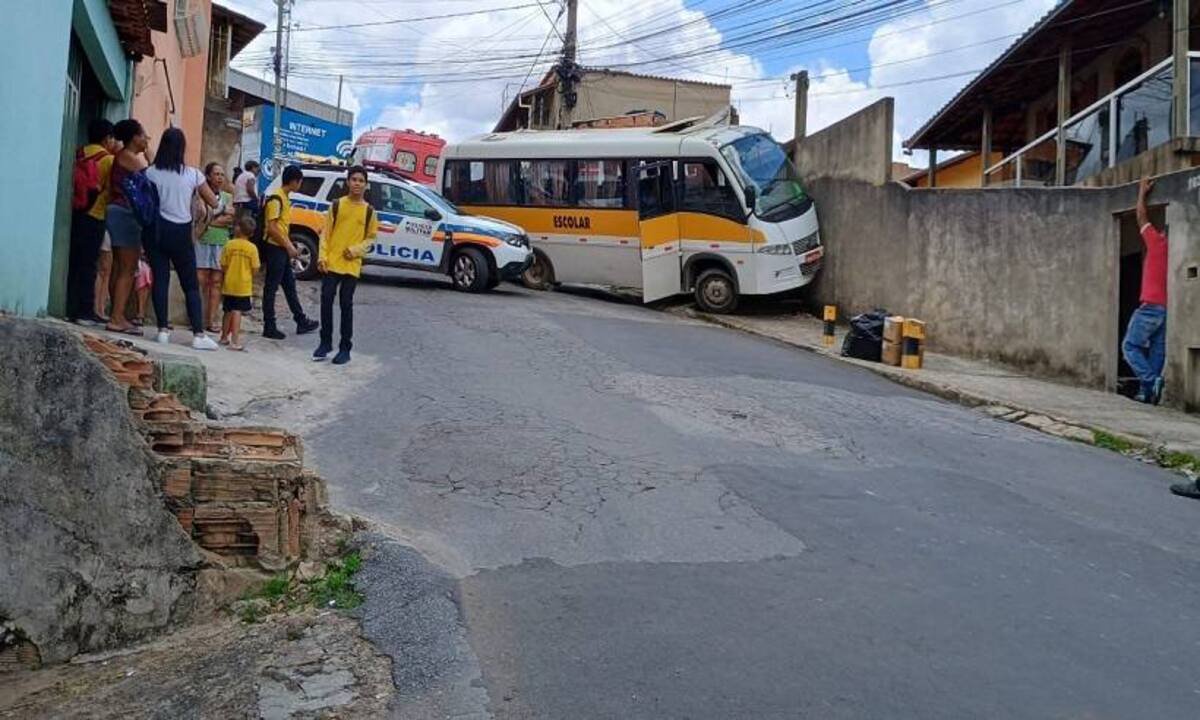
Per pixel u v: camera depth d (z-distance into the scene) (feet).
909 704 13.39
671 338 46.73
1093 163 47.57
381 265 55.93
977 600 17.38
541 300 57.16
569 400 31.12
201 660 15.05
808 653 14.87
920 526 21.47
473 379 32.94
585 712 12.93
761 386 36.35
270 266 35.50
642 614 16.05
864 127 57.52
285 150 99.45
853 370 43.91
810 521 21.29
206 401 23.44
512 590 16.85
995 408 37.24
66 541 15.79
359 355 35.04
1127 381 42.63
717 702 13.26
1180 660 15.30
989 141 69.41
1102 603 17.62
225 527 17.07
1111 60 59.52
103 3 30.40
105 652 15.88
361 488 21.58
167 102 52.16
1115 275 42.63
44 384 15.75
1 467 15.47
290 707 13.21
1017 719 13.12
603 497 21.97
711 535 20.06
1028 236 46.55
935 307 51.34
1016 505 23.81
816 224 61.46
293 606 16.61
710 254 59.41
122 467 16.20
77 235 27.66
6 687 14.83
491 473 23.13
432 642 14.76
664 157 60.75
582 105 117.08
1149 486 26.99
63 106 23.53
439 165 68.18
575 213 63.87
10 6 18.92
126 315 32.24
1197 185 37.37
